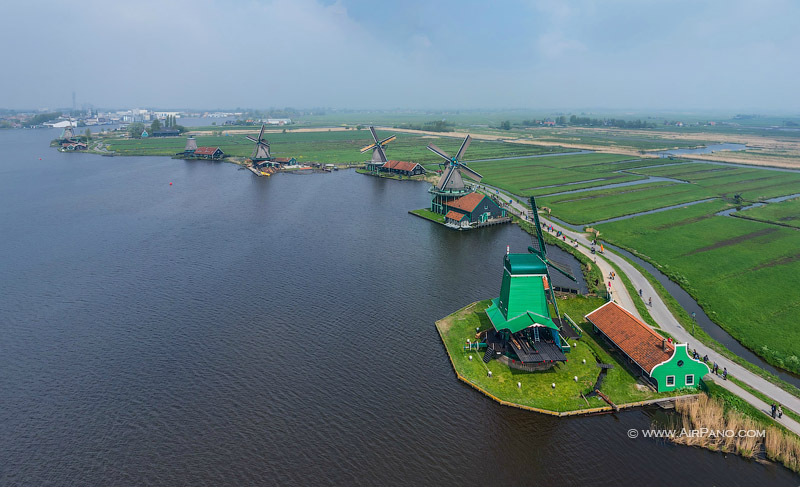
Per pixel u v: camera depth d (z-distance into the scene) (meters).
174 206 136.00
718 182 172.38
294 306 71.31
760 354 58.88
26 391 50.75
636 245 100.12
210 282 80.12
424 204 141.12
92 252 95.12
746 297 74.50
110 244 100.19
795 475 40.03
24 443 43.31
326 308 70.81
